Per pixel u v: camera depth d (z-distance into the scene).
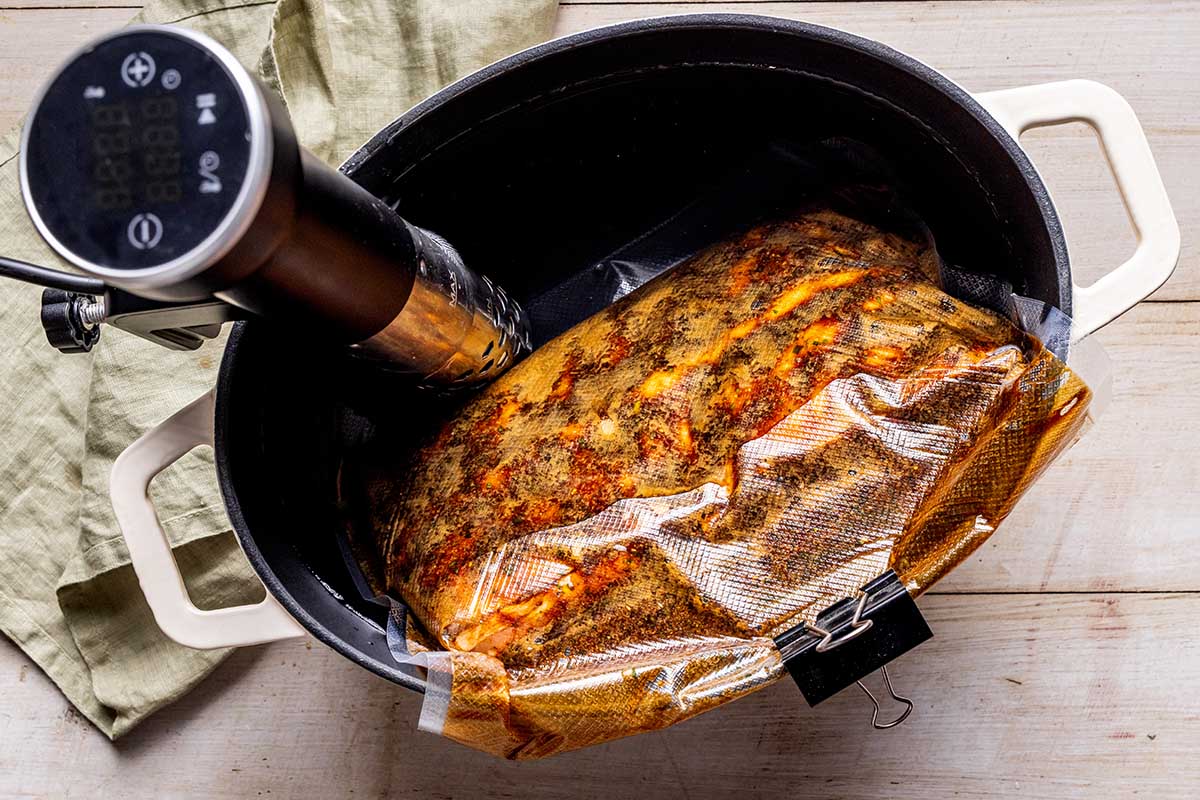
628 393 0.61
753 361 0.61
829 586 0.58
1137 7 0.75
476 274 0.64
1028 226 0.60
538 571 0.60
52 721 0.75
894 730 0.73
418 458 0.64
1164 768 0.72
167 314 0.52
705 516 0.59
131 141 0.47
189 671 0.73
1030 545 0.73
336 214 0.51
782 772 0.73
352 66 0.75
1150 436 0.73
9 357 0.75
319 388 0.66
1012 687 0.72
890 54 0.59
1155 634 0.72
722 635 0.59
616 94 0.64
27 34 0.77
